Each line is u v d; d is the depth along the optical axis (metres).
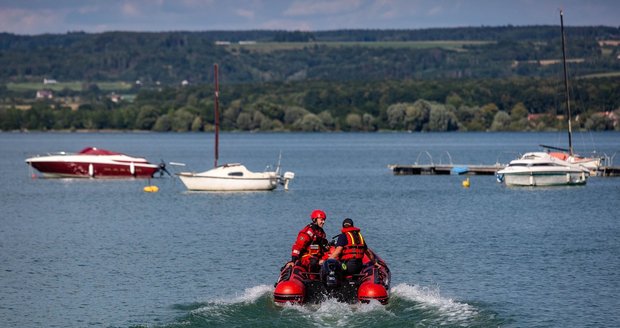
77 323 43.44
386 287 41.66
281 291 41.00
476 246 66.12
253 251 64.06
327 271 41.09
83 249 65.88
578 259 59.88
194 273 55.28
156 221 85.19
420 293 46.62
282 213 92.31
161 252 63.94
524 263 58.25
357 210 95.19
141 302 47.28
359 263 42.91
